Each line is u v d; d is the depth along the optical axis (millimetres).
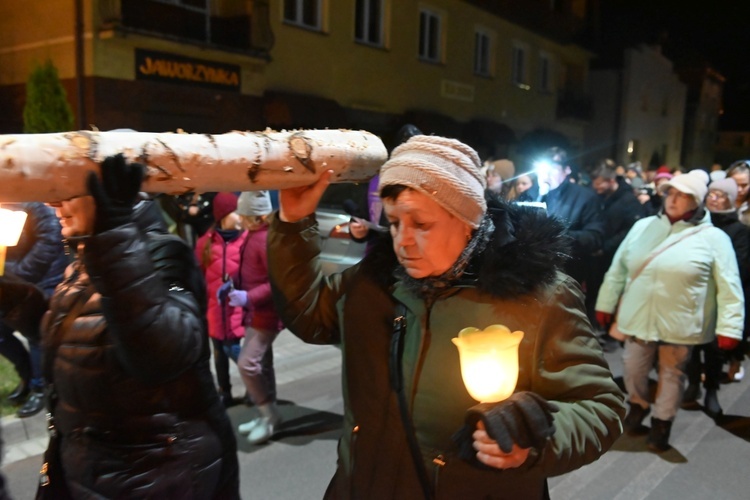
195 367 1768
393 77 15391
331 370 5297
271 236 1648
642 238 3947
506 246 1382
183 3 10852
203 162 1314
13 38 10688
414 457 1409
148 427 1679
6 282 1938
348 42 13906
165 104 10445
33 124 8812
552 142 21547
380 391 1492
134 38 9641
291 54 12586
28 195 1127
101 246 1333
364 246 6441
